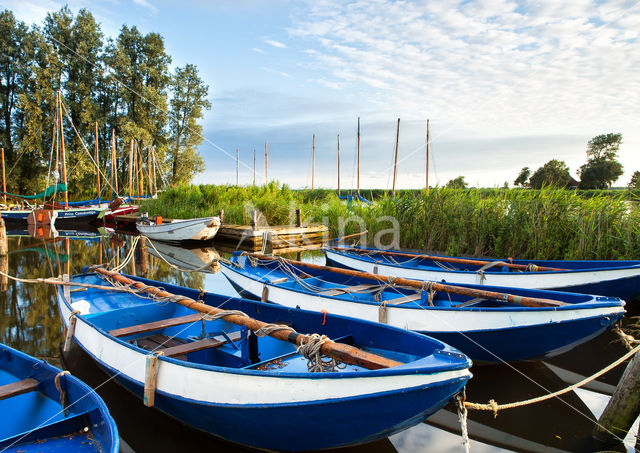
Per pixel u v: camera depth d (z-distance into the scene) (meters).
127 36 43.12
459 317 5.14
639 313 7.58
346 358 3.37
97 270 7.38
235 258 9.95
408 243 13.71
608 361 5.73
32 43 39.69
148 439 3.88
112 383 4.89
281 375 3.18
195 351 4.60
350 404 3.02
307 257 15.09
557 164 40.69
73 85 39.38
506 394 4.84
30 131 36.06
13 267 12.73
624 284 6.99
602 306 4.68
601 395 4.77
